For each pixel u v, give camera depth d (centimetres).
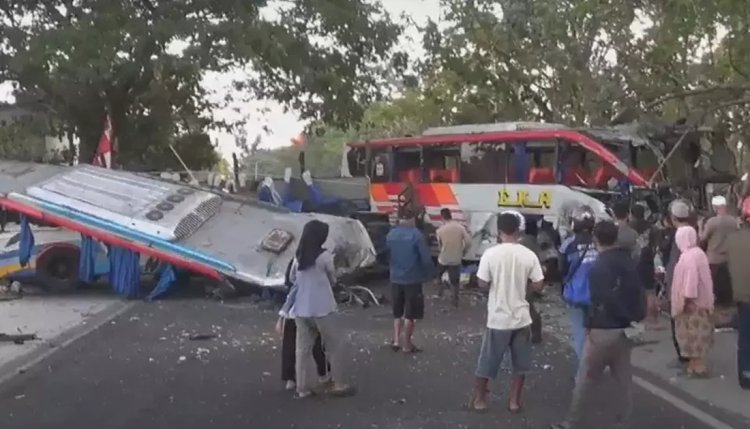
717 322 1386
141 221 1947
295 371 1027
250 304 1864
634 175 2147
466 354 1264
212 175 3112
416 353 1272
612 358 831
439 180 2647
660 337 1365
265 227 2020
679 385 1045
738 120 2152
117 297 1970
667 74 2309
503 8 2948
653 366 1156
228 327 1552
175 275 1948
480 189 2503
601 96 2581
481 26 3092
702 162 2166
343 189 2775
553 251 2083
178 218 1983
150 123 3434
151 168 3862
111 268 1953
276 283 1842
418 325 1556
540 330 1349
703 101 2133
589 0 1655
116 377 1119
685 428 852
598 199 2192
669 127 2177
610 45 2644
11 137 3584
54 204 1947
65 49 2317
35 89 2908
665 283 1456
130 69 2638
